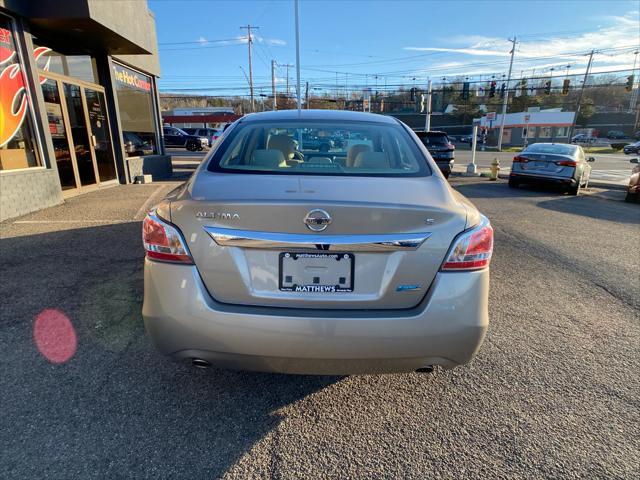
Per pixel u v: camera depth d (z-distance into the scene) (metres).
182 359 2.00
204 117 58.56
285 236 1.83
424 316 1.88
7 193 6.20
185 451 1.97
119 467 1.86
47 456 1.91
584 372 2.70
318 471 1.88
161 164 12.65
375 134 2.78
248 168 2.35
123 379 2.49
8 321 3.13
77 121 8.75
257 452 1.98
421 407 2.33
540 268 4.81
